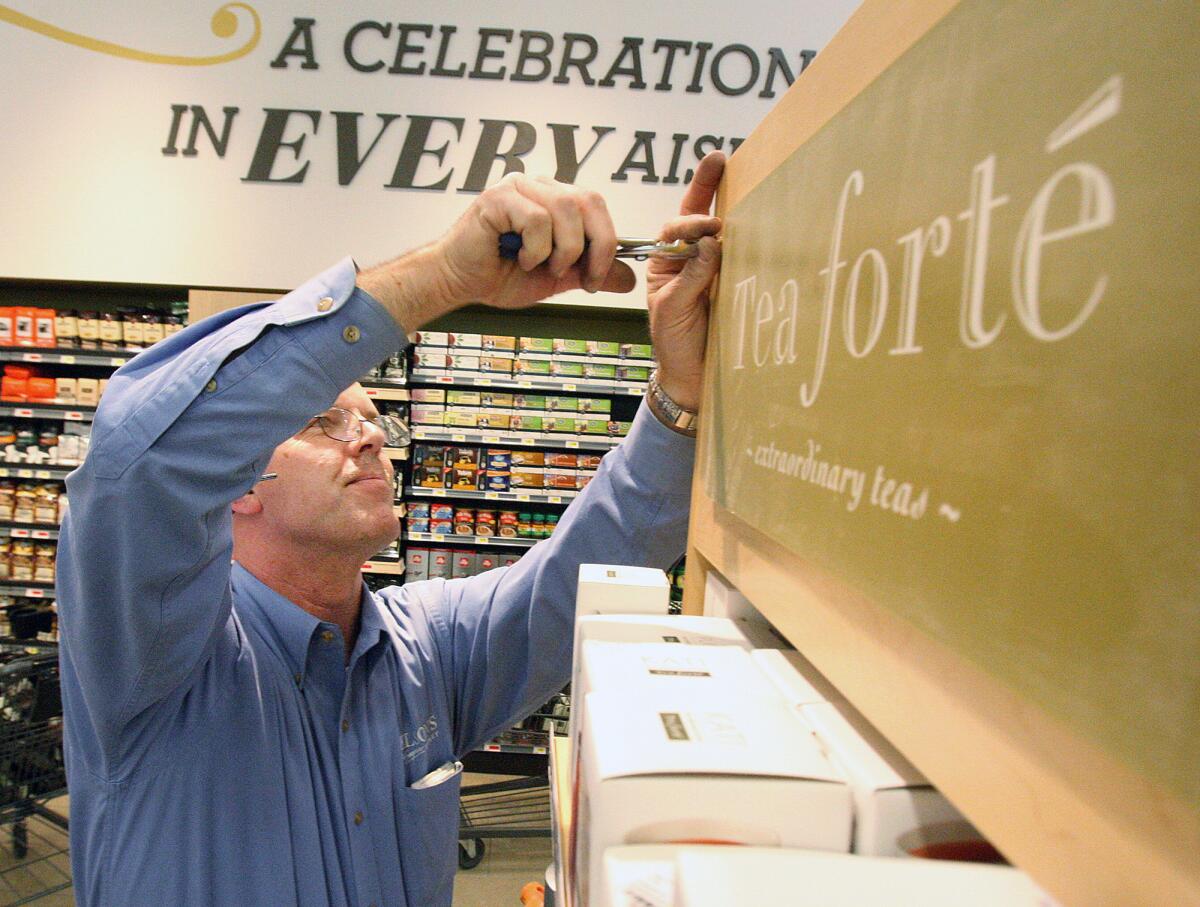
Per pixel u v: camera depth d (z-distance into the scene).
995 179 0.32
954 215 0.35
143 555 0.91
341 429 1.34
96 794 1.14
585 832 0.49
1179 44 0.23
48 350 4.17
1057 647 0.27
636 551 1.22
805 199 0.55
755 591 0.64
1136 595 0.23
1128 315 0.24
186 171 4.10
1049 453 0.27
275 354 0.88
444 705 1.55
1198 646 0.21
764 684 0.54
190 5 4.05
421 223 4.12
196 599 1.01
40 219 4.12
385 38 4.08
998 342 0.31
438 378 4.16
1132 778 0.24
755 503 0.63
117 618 0.98
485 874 3.40
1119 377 0.24
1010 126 0.31
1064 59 0.28
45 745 3.17
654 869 0.37
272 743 1.19
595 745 0.44
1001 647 0.30
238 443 0.88
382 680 1.40
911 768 0.43
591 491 1.29
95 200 4.11
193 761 1.13
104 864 1.12
